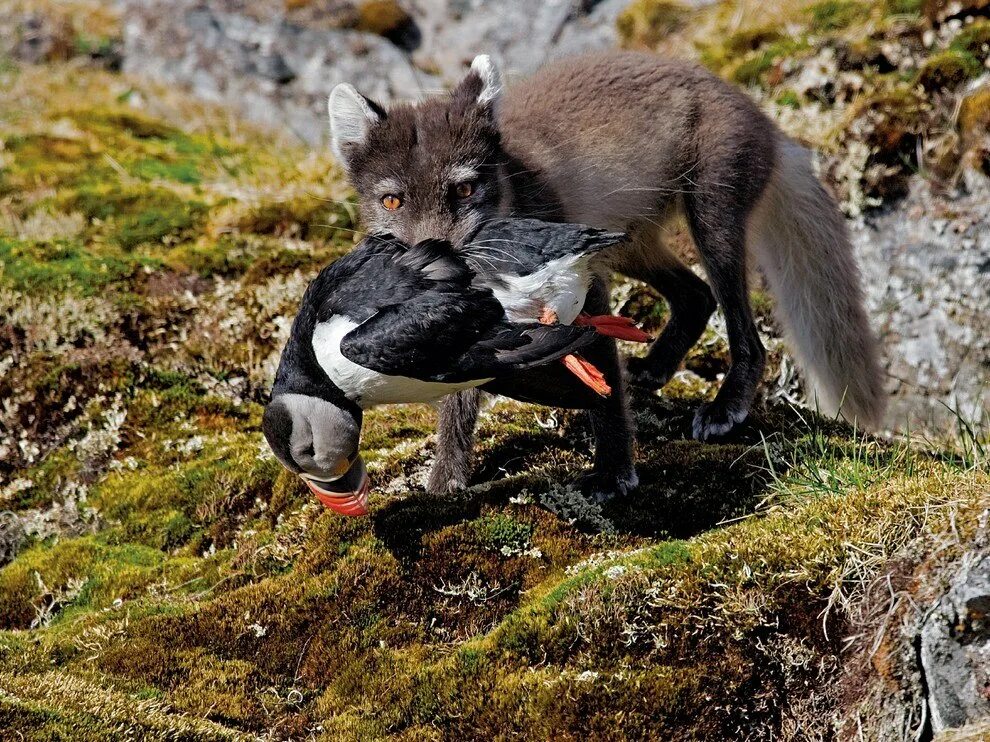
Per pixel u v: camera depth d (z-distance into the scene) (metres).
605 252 10.65
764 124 11.38
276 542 9.43
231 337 12.35
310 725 7.91
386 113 9.93
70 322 12.16
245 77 20.75
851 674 7.66
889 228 14.05
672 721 7.57
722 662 7.78
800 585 7.95
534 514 9.32
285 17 21.92
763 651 7.82
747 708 7.69
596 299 9.77
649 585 8.05
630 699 7.59
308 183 15.55
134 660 8.27
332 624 8.52
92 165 16.28
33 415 11.27
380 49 21.20
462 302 7.72
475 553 9.01
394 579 8.78
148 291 12.95
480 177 9.55
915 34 15.46
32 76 20.02
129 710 7.51
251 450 10.77
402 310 7.68
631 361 11.68
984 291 13.29
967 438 11.66
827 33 16.47
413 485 10.27
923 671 7.36
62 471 10.91
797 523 8.39
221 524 10.20
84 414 11.30
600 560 8.85
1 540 10.37
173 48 21.19
